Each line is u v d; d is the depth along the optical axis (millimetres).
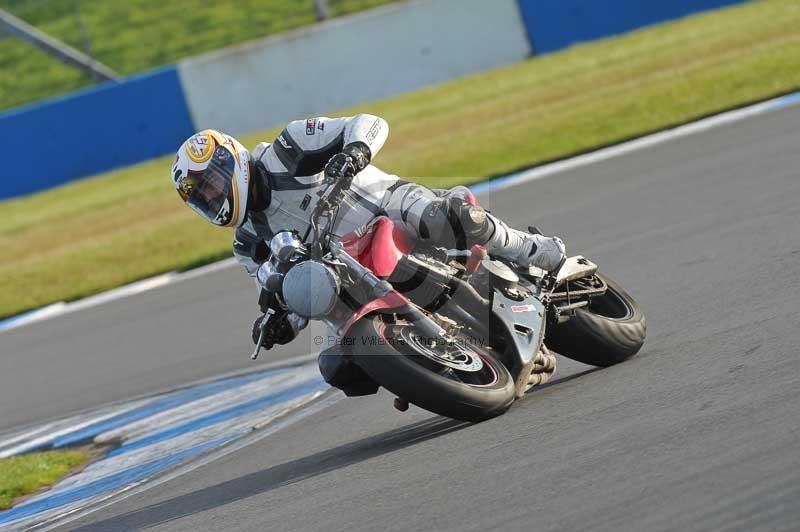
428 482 13727
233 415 22234
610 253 27000
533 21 75000
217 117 76438
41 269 49188
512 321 16562
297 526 13500
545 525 11203
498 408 15672
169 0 104562
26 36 94812
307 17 95688
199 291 37156
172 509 16328
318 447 17969
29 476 21594
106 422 25000
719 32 63375
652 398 14922
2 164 76312
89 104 76438
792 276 20078
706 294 20875
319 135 15773
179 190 16016
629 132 43375
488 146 49125
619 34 74500
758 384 14180
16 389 31125
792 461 11219
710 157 35094
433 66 75688
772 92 42969
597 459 12844
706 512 10578
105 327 35812
